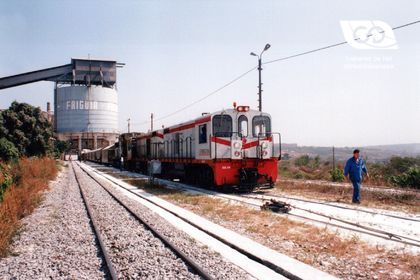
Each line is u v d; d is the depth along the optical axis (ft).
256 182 56.08
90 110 365.40
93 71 369.71
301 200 46.26
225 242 25.95
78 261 21.86
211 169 59.21
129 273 19.40
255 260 21.86
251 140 57.57
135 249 24.25
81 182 82.58
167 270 19.90
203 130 60.03
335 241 25.31
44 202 48.67
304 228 29.60
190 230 30.27
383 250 23.12
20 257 23.09
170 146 80.18
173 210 40.47
